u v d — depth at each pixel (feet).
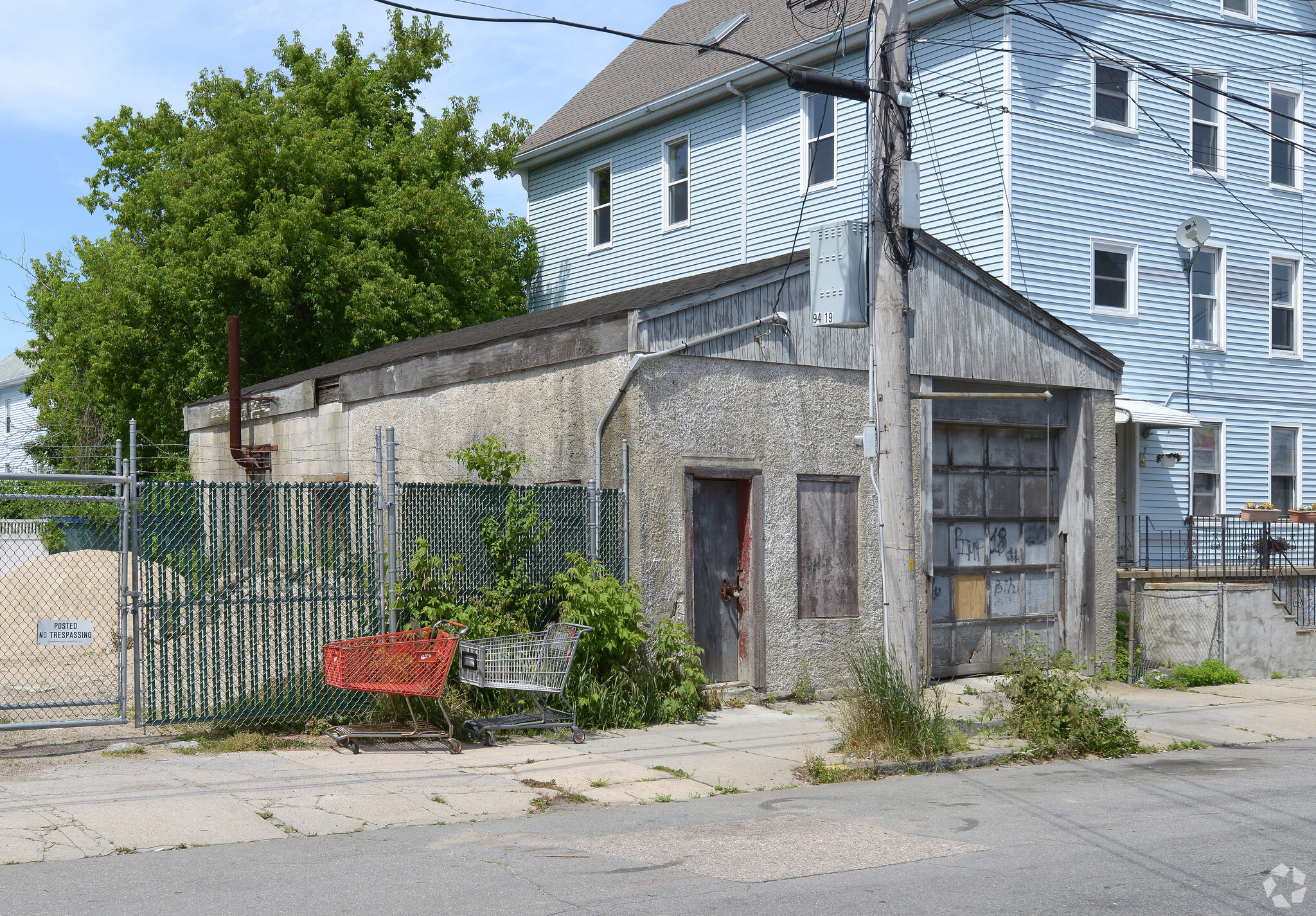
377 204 85.15
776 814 25.39
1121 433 64.49
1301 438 72.13
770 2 82.84
